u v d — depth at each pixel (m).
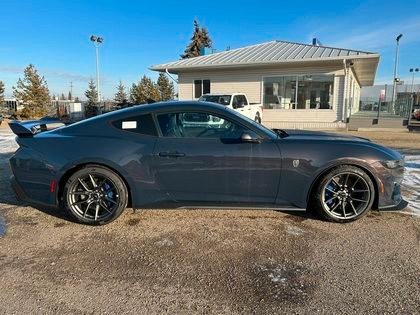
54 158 3.66
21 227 3.72
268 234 3.50
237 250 3.15
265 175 3.60
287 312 2.26
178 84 18.64
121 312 2.28
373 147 3.74
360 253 3.07
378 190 3.69
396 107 23.05
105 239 3.42
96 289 2.55
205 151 3.60
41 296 2.46
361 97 37.25
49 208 4.32
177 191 3.68
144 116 3.77
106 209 3.74
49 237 3.47
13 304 2.36
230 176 3.61
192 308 2.31
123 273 2.77
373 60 14.89
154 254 3.09
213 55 18.56
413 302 2.34
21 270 2.82
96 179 3.74
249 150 3.59
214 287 2.56
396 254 3.05
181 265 2.89
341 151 3.62
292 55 16.06
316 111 16.08
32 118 28.25
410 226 3.70
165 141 3.66
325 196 3.73
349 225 3.72
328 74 15.66
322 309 2.28
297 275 2.71
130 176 3.65
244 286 2.57
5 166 6.89
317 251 3.12
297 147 3.61
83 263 2.94
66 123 4.70
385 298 2.39
